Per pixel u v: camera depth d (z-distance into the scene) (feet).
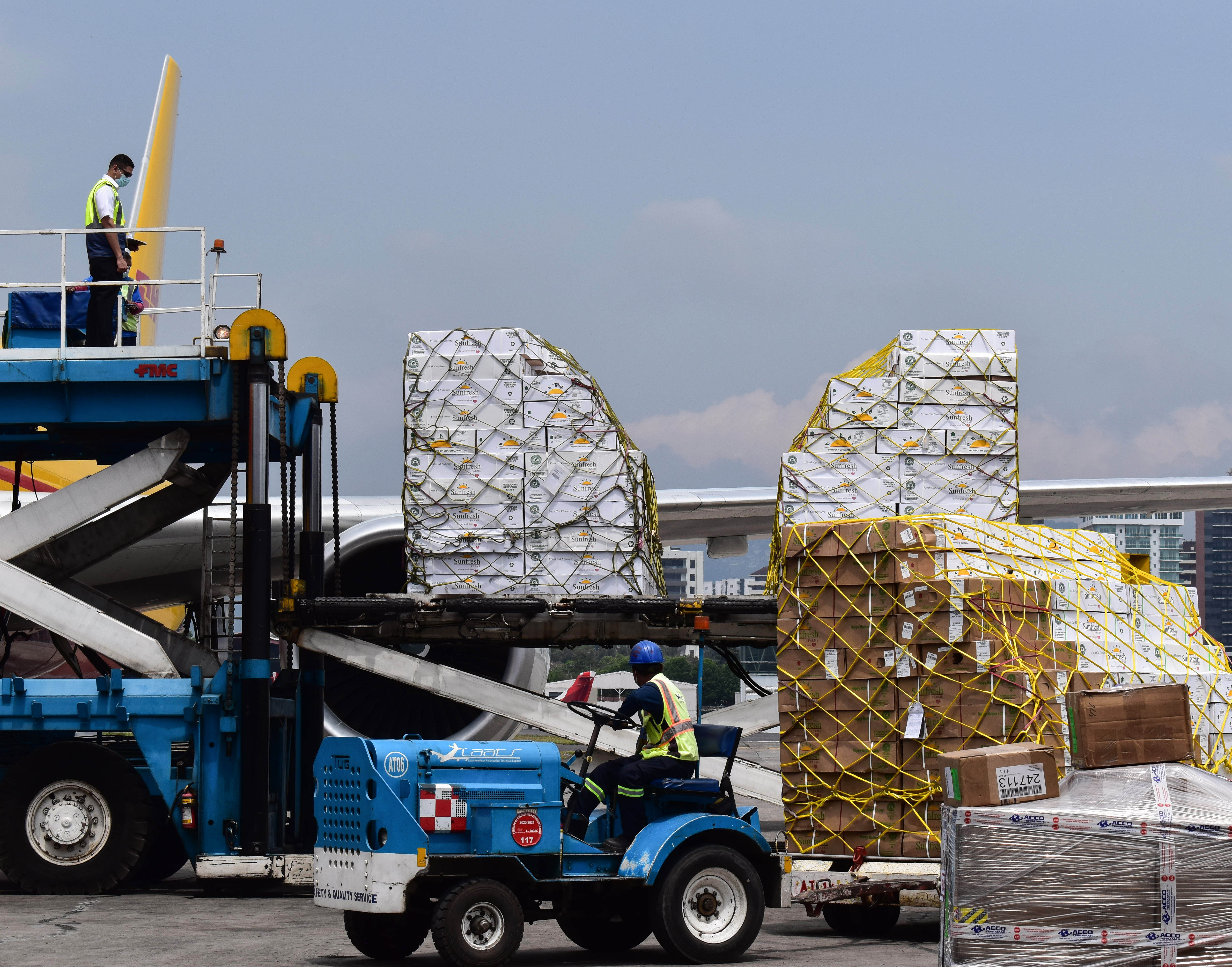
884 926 35.09
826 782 35.12
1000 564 35.19
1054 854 23.59
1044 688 33.42
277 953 31.22
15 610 42.73
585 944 33.12
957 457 43.73
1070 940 23.43
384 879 27.99
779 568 44.65
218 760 42.09
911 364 44.09
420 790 28.37
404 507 45.39
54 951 31.12
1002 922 23.72
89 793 41.45
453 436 45.21
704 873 30.19
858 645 35.04
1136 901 23.26
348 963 29.91
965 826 24.06
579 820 31.04
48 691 42.04
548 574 44.80
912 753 34.06
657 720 31.45
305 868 41.27
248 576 41.98
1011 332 44.34
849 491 43.83
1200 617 36.04
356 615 43.62
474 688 44.70
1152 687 25.23
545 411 45.19
